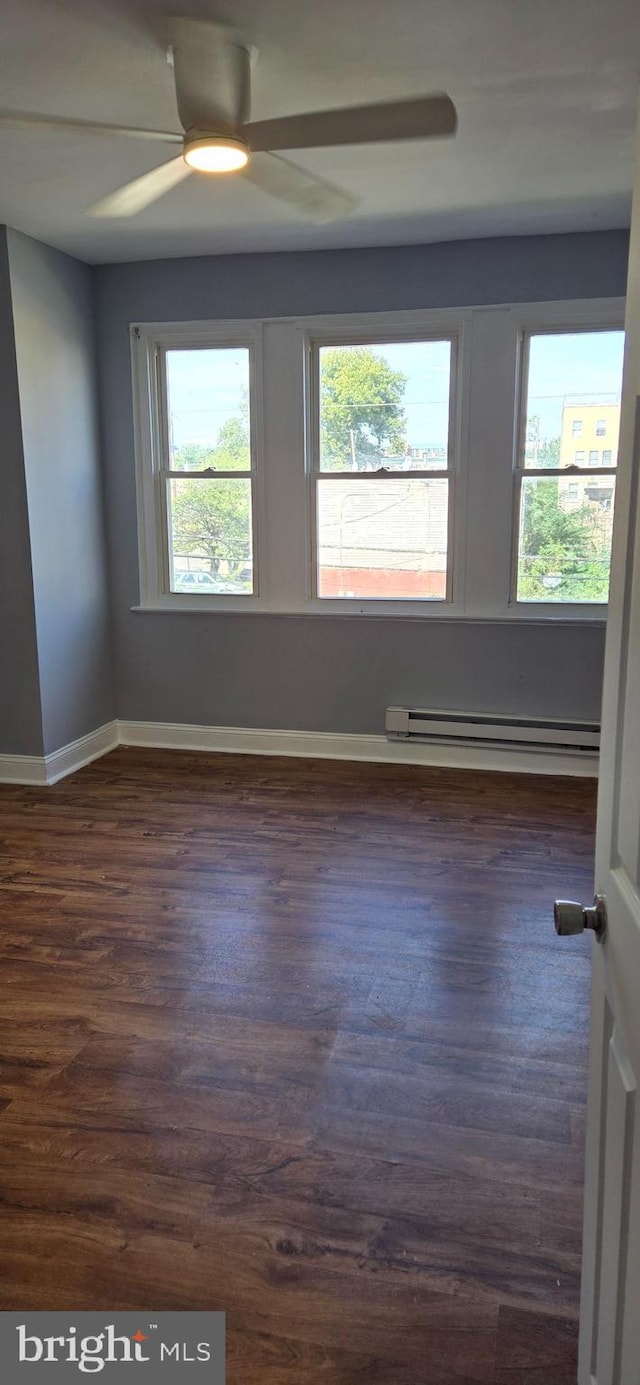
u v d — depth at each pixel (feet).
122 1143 6.16
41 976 8.30
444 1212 5.56
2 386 12.69
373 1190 5.74
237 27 7.06
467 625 14.25
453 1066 6.97
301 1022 7.55
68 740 14.55
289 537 14.67
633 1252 3.08
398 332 13.69
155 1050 7.18
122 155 9.73
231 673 15.42
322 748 15.30
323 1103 6.54
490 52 7.59
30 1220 5.51
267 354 14.11
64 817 12.46
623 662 3.41
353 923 9.30
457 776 14.21
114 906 9.72
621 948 3.31
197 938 9.00
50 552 13.69
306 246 13.37
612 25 7.14
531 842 11.41
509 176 10.40
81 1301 4.97
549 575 13.96
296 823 12.17
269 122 7.27
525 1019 7.59
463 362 13.44
